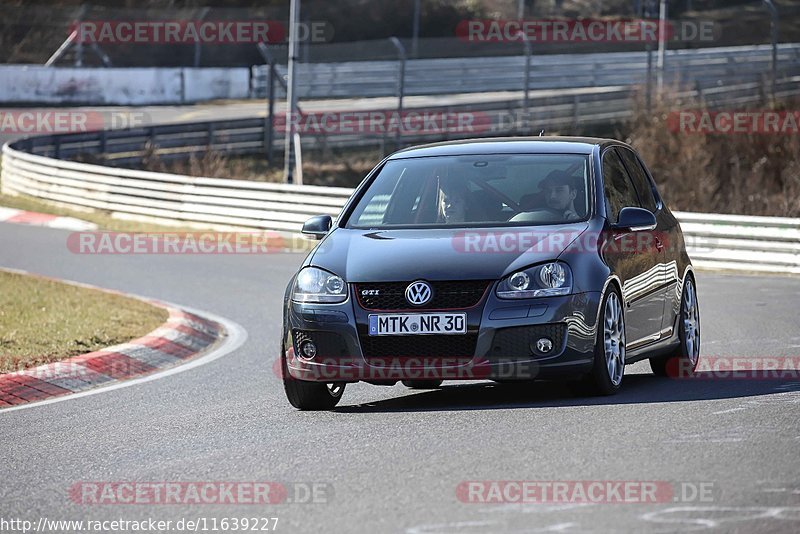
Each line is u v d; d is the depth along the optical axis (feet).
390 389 108.27
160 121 518.78
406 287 90.58
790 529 55.52
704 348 130.82
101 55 611.88
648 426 80.48
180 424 92.63
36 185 380.17
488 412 89.04
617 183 105.50
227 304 185.37
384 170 105.50
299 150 374.22
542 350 89.45
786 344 131.44
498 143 107.14
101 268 232.32
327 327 91.86
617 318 95.86
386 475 69.36
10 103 547.90
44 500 68.39
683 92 509.35
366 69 581.94
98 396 110.01
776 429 78.64
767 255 242.99
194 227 326.85
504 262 91.04
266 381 116.16
